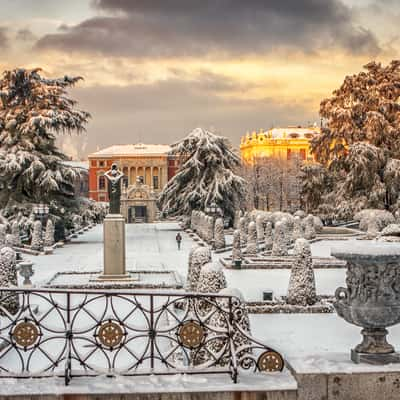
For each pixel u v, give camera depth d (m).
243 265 23.27
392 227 24.81
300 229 35.78
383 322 6.00
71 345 6.01
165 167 103.50
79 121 39.62
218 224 32.75
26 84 39.56
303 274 14.11
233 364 5.84
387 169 43.72
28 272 17.39
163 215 52.41
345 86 48.31
